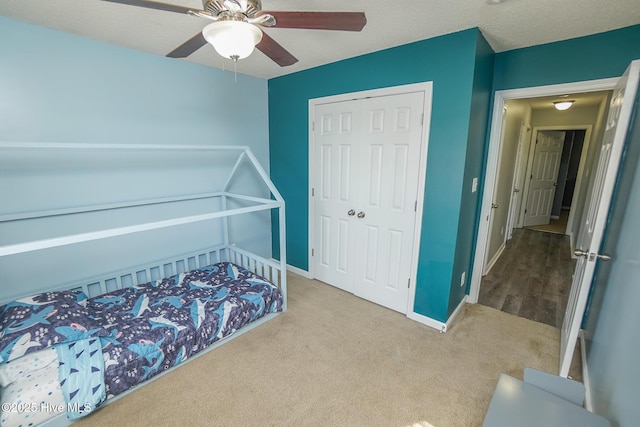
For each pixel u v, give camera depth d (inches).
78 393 61.7
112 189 95.1
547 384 55.1
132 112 95.8
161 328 77.2
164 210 108.2
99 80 88.0
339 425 62.6
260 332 94.4
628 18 71.2
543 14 69.1
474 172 95.5
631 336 49.4
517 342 89.7
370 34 81.3
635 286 51.9
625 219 65.1
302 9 67.4
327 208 121.9
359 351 85.7
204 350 84.6
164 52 96.7
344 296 118.2
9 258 79.3
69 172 86.2
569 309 83.9
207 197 119.3
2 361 58.2
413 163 93.9
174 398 69.4
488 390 71.7
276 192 98.0
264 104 135.0
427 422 63.2
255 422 63.4
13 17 72.3
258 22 47.4
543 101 166.1
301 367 79.4
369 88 99.3
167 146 88.4
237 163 113.5
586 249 72.2
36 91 78.4
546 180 232.5
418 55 86.9
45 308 70.7
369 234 109.6
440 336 92.7
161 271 109.1
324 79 111.5
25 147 67.7
